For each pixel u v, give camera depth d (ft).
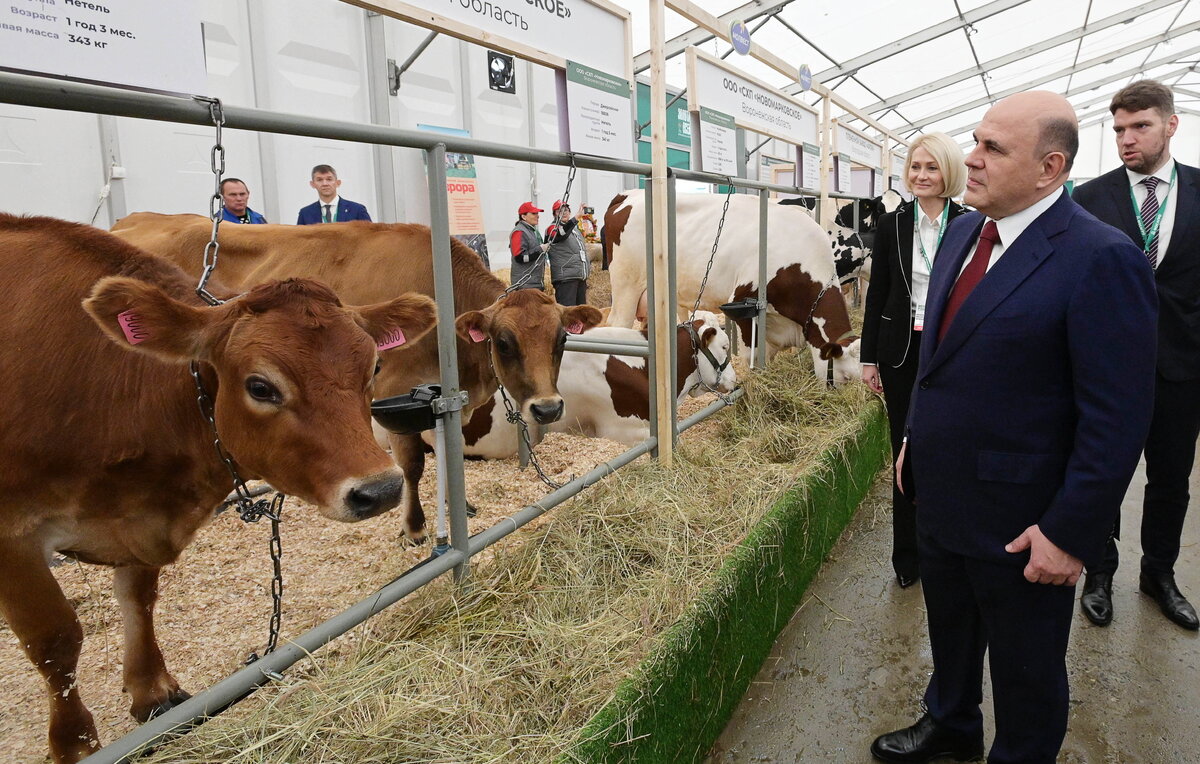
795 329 19.24
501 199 28.40
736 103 14.67
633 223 20.20
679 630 6.81
